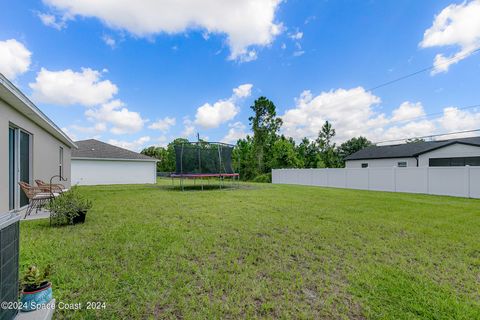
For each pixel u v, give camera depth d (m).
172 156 34.81
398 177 12.55
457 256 3.49
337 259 3.31
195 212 6.14
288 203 7.75
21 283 2.08
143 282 2.53
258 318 2.04
